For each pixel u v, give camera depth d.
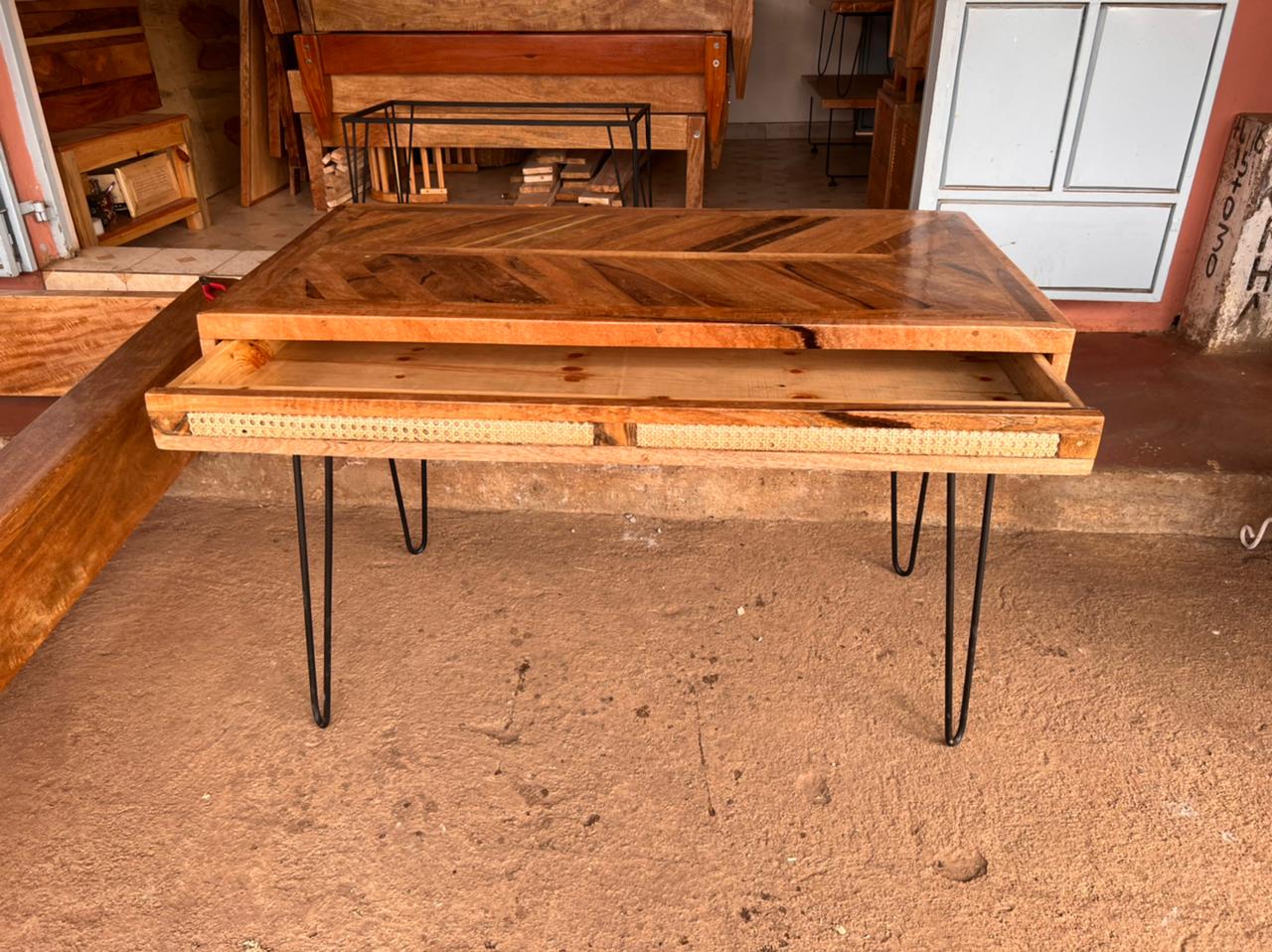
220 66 5.70
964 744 2.06
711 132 4.40
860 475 2.84
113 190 4.46
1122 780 1.96
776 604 2.54
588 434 1.63
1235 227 3.29
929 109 3.28
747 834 1.85
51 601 1.94
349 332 1.71
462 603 2.54
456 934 1.65
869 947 1.62
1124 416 3.03
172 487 3.07
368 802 1.92
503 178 5.76
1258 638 2.38
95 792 1.94
